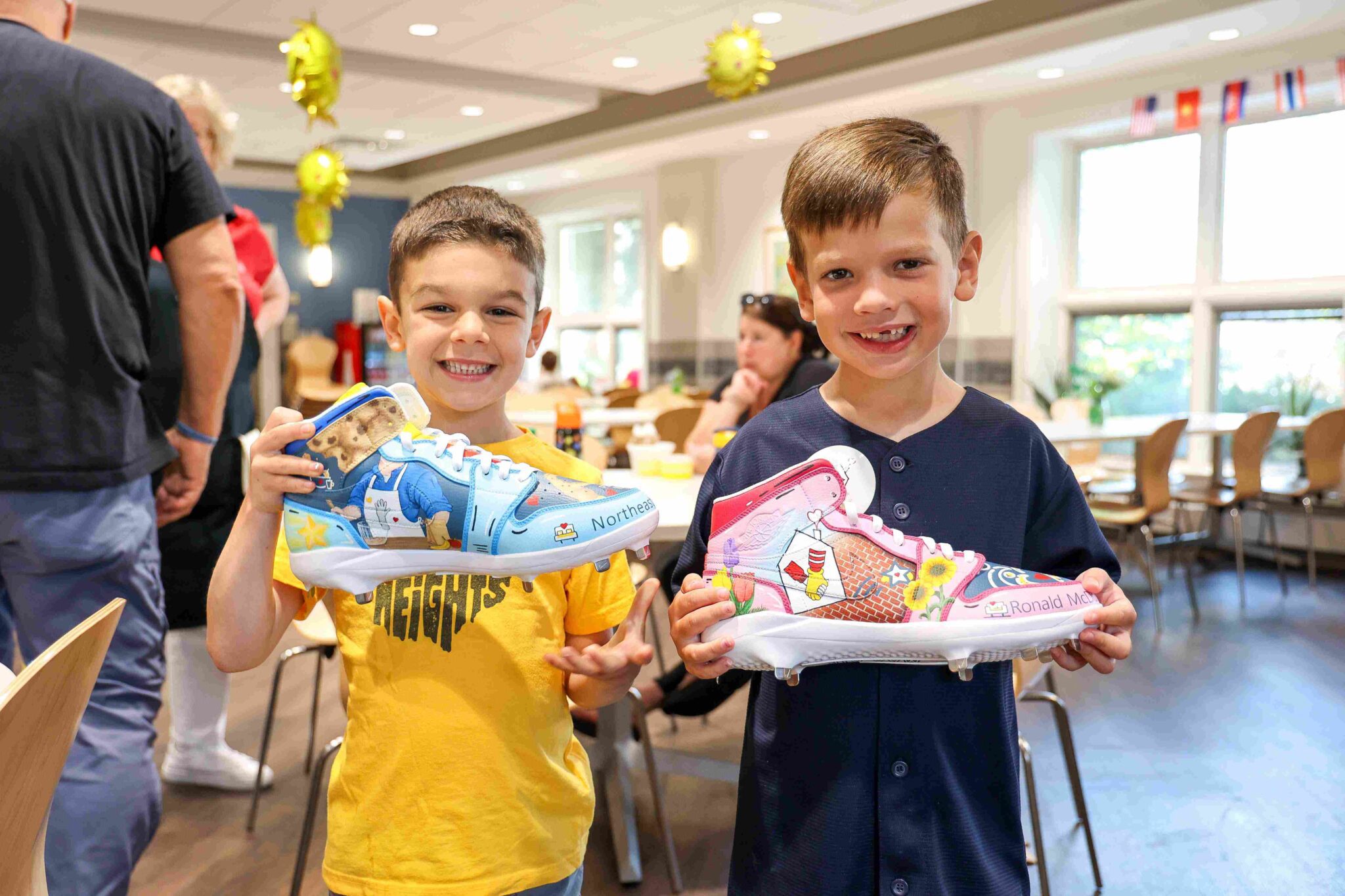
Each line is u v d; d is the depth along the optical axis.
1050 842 2.28
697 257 8.66
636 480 2.55
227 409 2.36
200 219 1.69
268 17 5.36
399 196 11.34
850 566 0.93
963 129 6.64
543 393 6.14
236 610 0.97
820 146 0.95
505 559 0.91
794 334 2.69
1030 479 1.02
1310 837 2.29
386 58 6.55
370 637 1.03
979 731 1.00
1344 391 5.23
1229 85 5.46
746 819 1.05
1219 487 4.92
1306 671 3.51
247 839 2.24
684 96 7.65
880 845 0.97
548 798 1.03
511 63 6.23
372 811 1.00
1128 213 6.36
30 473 1.44
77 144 1.49
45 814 0.88
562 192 10.38
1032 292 6.52
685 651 0.95
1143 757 2.76
